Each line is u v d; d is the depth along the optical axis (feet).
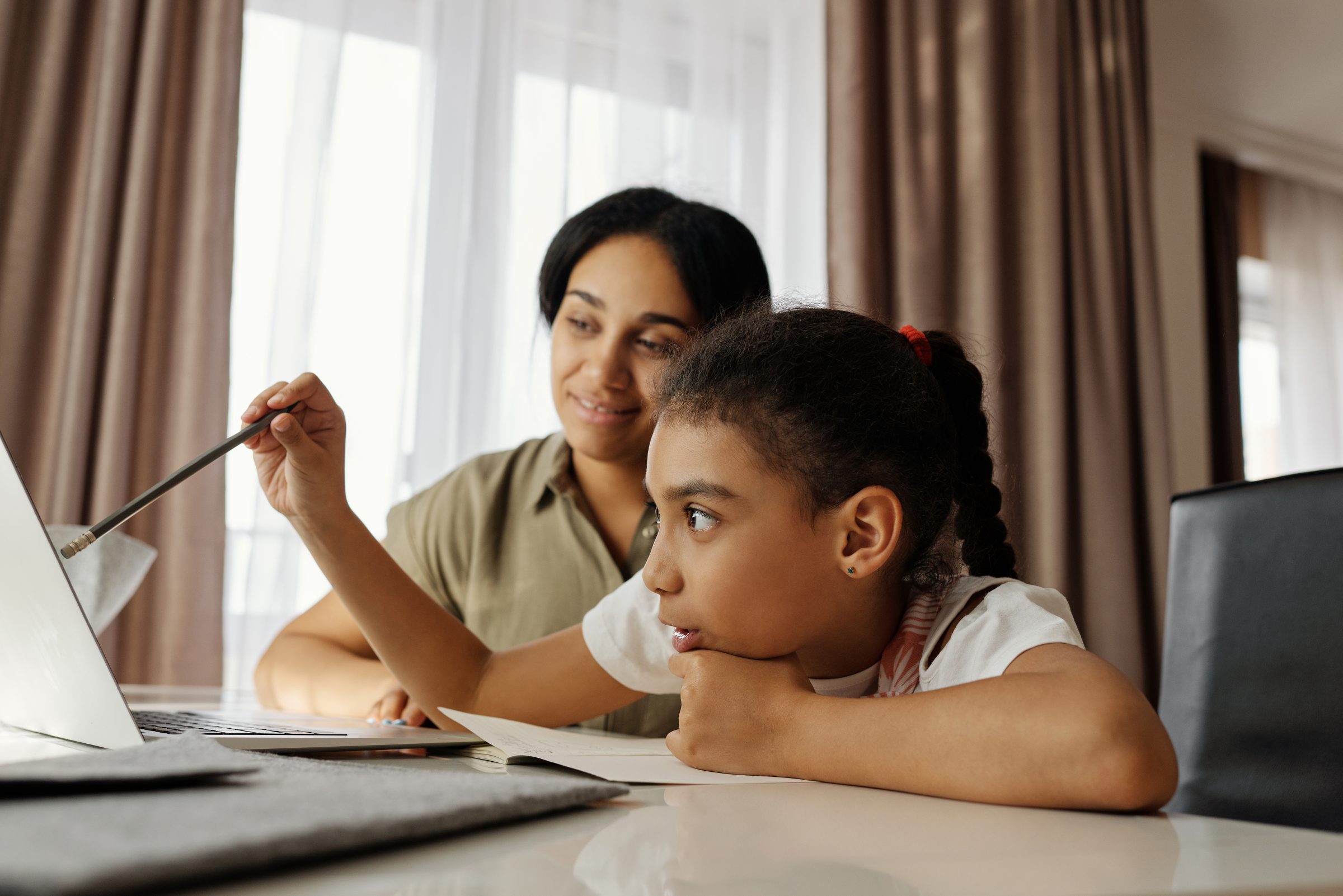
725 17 7.93
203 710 2.85
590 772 1.70
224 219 6.02
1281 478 2.74
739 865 0.95
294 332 6.41
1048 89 8.42
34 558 1.51
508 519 4.08
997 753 1.54
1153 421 8.61
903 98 7.95
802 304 2.85
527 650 2.89
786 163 8.02
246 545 6.08
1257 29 10.16
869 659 2.40
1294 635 2.62
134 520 5.66
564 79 7.40
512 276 7.13
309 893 0.77
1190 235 11.52
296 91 6.60
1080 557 8.18
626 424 3.91
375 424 6.68
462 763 1.93
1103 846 1.12
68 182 5.79
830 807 1.40
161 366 5.85
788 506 2.12
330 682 3.43
